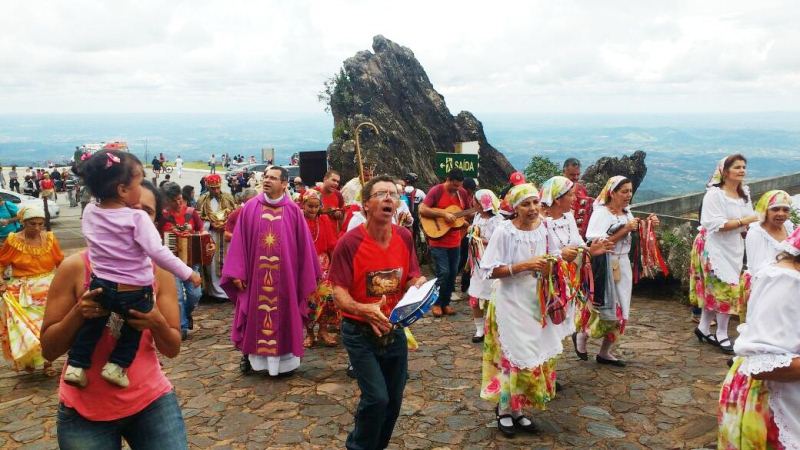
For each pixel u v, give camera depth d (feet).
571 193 16.52
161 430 8.95
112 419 8.63
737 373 10.24
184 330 24.14
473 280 22.26
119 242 8.12
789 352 9.27
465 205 26.63
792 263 9.52
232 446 14.56
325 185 25.71
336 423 15.79
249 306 19.22
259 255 19.12
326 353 21.71
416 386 18.21
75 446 8.55
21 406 17.69
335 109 60.95
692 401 16.57
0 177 115.65
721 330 20.95
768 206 17.10
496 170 67.87
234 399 17.52
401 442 14.57
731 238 20.67
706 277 20.97
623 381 18.12
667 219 30.94
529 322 14.49
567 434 14.79
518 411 14.93
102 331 8.46
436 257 25.90
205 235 24.61
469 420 15.76
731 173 20.42
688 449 13.89
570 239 16.76
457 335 23.52
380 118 59.67
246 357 19.60
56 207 70.90
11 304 20.10
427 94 66.95
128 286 8.18
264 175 19.57
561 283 14.46
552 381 15.10
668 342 21.86
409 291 11.85
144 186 9.57
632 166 48.55
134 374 8.76
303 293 19.60
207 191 30.81
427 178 59.31
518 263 14.24
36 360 20.02
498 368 15.35
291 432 15.28
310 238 19.90
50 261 20.81
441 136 66.54
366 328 11.96
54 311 8.40
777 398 9.66
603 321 19.03
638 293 28.99
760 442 9.78
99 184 8.11
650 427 15.07
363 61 63.62
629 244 18.81
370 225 12.12
